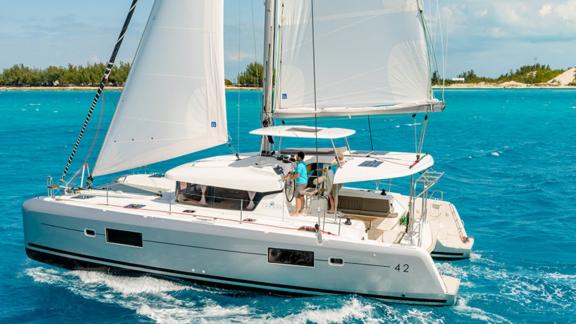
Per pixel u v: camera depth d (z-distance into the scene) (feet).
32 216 36.04
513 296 33.86
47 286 35.29
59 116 204.44
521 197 62.18
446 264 39.14
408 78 35.78
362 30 35.73
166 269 33.78
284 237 31.30
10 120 183.93
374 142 122.42
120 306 32.27
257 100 428.97
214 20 35.70
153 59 36.04
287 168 35.53
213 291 33.65
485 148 108.17
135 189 39.93
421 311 31.14
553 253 42.29
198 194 35.32
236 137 134.10
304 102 36.70
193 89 36.32
